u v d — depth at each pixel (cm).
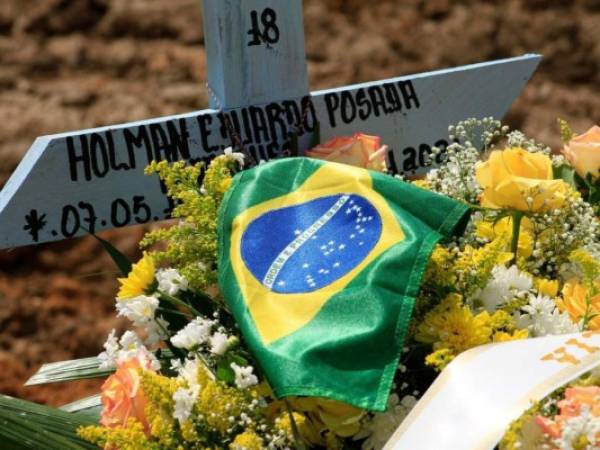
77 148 184
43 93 564
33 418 155
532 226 169
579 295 155
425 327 146
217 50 194
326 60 612
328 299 144
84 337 412
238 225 159
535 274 169
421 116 208
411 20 645
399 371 152
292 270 150
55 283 437
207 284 163
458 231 154
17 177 184
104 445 137
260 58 195
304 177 162
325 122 202
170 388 138
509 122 557
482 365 132
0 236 183
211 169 169
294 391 134
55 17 627
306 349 138
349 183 158
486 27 638
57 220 185
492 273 155
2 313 422
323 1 657
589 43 621
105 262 446
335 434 144
